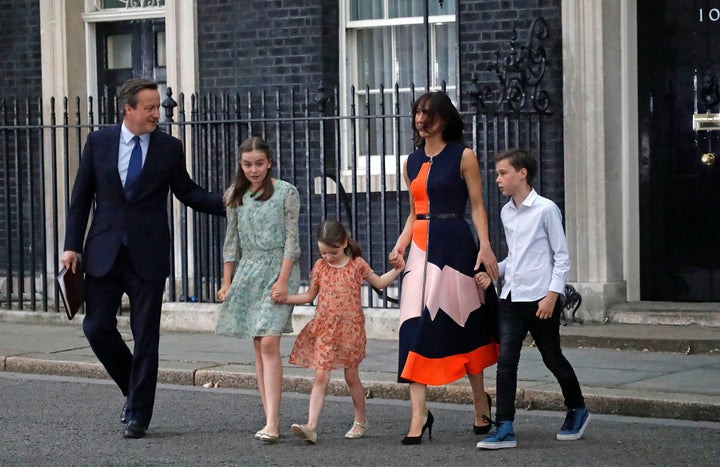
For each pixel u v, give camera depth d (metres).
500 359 9.45
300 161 16.23
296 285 9.98
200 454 9.34
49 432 10.19
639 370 11.91
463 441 9.70
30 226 17.36
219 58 16.59
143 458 9.20
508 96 14.55
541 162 14.06
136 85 10.07
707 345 12.88
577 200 14.41
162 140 10.25
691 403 10.34
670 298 14.68
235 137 15.08
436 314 9.57
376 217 15.89
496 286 14.06
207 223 15.48
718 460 8.89
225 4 16.53
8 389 12.37
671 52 14.59
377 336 14.40
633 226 14.64
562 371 9.57
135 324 10.06
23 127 16.14
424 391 9.65
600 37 14.27
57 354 13.71
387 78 16.25
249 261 10.00
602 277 14.37
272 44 16.30
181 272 16.62
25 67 18.00
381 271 15.86
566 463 8.84
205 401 11.62
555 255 9.38
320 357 9.72
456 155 9.72
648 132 14.70
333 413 10.95
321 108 14.53
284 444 9.68
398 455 9.22
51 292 17.92
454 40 15.86
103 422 10.60
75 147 17.89
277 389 9.80
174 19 16.78
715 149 14.46
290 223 9.93
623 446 9.37
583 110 14.36
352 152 14.36
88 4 18.02
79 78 17.98
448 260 9.62
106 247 10.06
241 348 13.97
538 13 14.73
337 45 16.27
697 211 14.55
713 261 14.50
